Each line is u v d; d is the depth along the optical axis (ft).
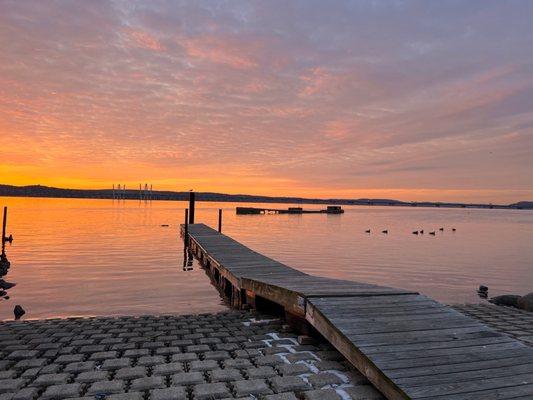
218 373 20.88
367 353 19.67
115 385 19.49
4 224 94.89
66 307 46.70
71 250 95.66
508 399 16.28
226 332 29.66
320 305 25.44
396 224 254.06
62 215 244.63
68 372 21.58
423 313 24.77
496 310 42.93
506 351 20.25
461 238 162.30
